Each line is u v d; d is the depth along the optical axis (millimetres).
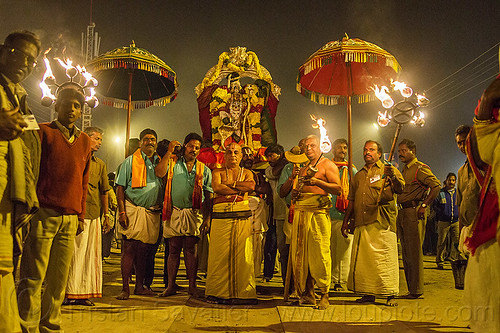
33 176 2529
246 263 4602
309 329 3498
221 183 4754
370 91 7285
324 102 7453
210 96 7207
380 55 5891
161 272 7254
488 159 2309
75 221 3115
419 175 5066
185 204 4914
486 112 2301
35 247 2873
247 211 4727
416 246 5004
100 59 6555
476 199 3424
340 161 6062
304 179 4480
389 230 4641
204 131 7297
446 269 8250
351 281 4766
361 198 4777
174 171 4945
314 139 4730
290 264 4652
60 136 2992
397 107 4059
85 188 3273
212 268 4637
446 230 8258
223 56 7238
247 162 5789
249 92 7082
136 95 8062
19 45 2529
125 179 4844
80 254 4262
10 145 2389
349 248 5781
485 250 2441
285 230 5309
